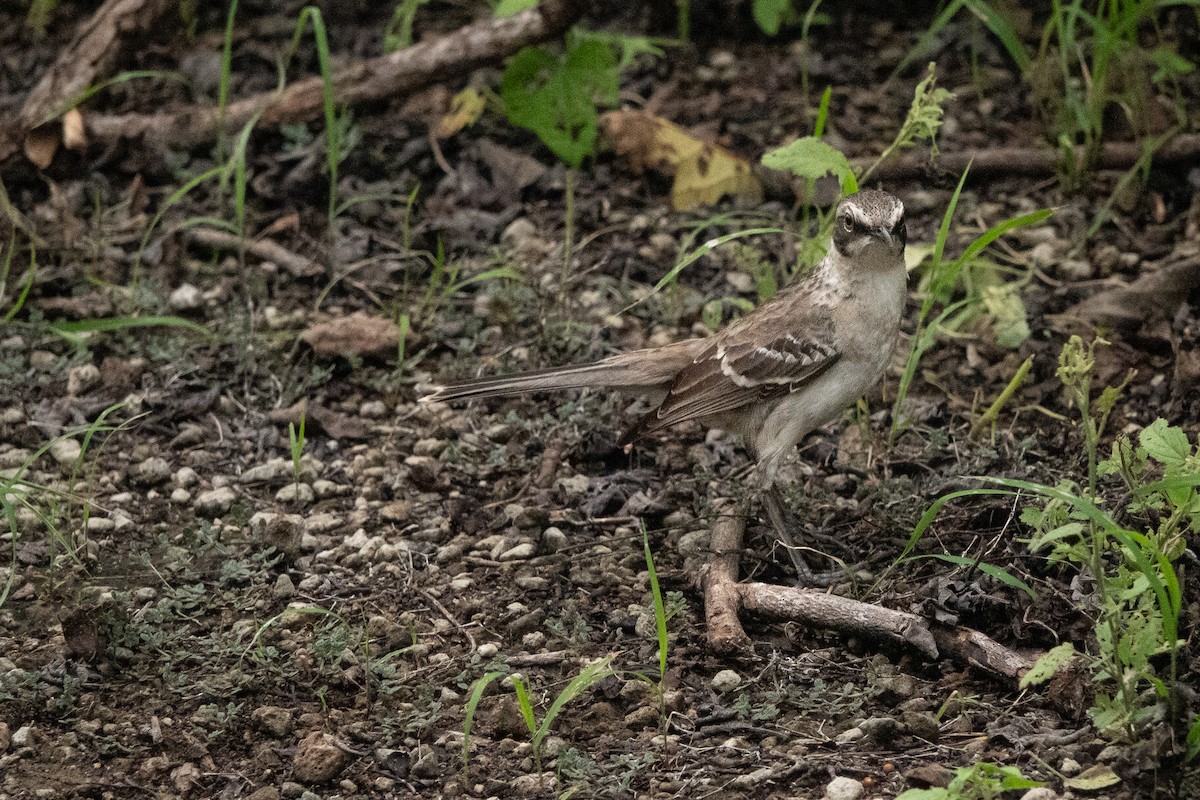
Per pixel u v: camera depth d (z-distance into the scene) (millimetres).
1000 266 13242
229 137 15141
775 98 16141
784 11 16984
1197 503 8461
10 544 10508
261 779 8430
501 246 14141
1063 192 14492
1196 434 11125
